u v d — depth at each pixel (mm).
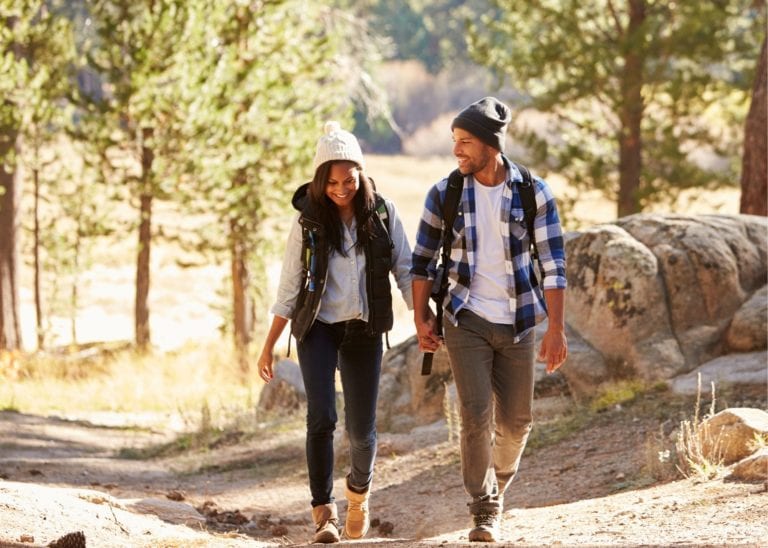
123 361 32531
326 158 8125
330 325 8422
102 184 35312
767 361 14016
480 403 7969
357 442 8602
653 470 11023
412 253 8227
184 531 9461
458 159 7930
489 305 7984
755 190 22969
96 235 37625
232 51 33656
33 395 27469
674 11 33219
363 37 45500
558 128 35062
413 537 10594
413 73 126312
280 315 8438
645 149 33625
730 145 34125
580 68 32750
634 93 31750
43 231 42688
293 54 36438
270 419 20766
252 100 35031
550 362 7941
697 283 15070
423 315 8156
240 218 35625
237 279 36500
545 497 11266
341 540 8781
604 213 47000
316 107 37719
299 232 8359
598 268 15594
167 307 55344
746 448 10391
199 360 33656
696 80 32062
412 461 14414
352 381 8508
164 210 35938
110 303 55312
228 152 34344
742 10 33000
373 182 8461
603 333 15320
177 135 32969
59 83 34500
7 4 33500
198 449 18766
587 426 13547
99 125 33281
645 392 14156
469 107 7910
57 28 36438
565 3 33781
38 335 41531
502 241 7941
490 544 7441
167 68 32156
